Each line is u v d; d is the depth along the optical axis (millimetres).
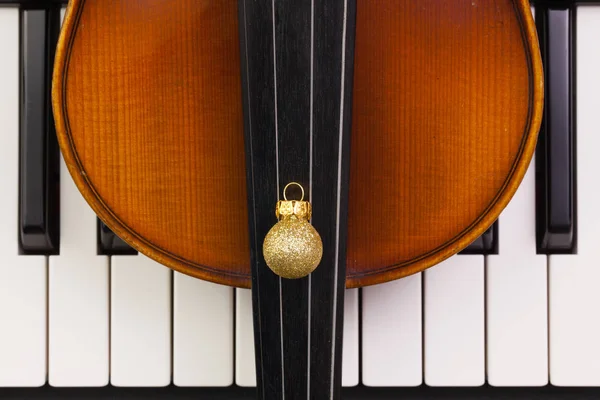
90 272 405
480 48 365
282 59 347
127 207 370
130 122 369
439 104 367
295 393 349
